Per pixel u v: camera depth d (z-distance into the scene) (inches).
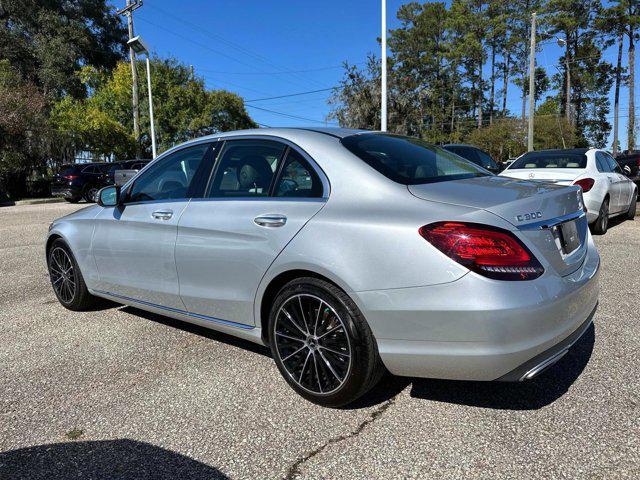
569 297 97.9
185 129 1373.0
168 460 94.1
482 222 91.9
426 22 2219.5
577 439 95.0
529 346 90.7
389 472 88.1
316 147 118.3
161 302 146.7
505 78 2438.5
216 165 136.5
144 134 1370.6
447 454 92.4
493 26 2217.0
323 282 105.4
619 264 228.4
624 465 86.9
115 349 148.3
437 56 2244.1
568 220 110.2
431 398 113.6
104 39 1656.0
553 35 2103.8
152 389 122.3
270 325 117.1
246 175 128.3
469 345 90.7
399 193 104.0
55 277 190.9
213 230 126.1
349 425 104.0
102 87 1384.1
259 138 130.2
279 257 111.6
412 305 94.0
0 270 263.6
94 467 92.5
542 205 103.0
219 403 114.7
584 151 317.1
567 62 2143.2
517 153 1541.6
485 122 2421.3
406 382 122.0
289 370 115.9
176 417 109.3
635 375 118.9
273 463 92.2
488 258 89.7
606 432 96.7
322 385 110.3
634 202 384.5
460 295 89.8
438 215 95.7
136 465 92.8
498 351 89.4
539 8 2114.9
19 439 102.6
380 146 124.2
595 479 83.8
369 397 115.5
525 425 100.7
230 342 151.7
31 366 137.7
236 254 121.2
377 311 98.0
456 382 121.0
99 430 105.0
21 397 120.2
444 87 2313.0
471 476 85.9
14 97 936.9
